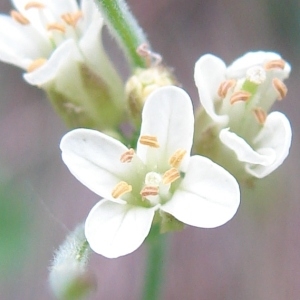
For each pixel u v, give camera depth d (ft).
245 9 0.26
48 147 0.25
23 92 0.26
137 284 0.23
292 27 0.25
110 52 0.25
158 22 0.26
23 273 0.23
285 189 0.23
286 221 0.23
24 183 0.24
